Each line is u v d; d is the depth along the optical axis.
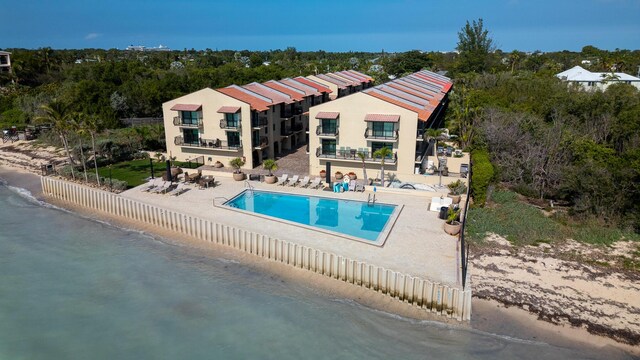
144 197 42.97
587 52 164.88
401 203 40.75
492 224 36.12
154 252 35.06
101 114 71.31
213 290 29.75
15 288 30.31
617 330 24.34
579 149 42.97
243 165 53.09
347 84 81.56
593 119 53.47
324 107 48.06
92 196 43.41
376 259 30.17
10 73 109.06
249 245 33.81
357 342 24.50
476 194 40.62
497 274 29.28
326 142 49.31
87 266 33.12
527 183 45.88
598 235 34.47
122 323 26.69
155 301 28.72
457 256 30.78
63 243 36.84
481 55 120.25
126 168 54.03
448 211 36.12
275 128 58.53
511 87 71.31
